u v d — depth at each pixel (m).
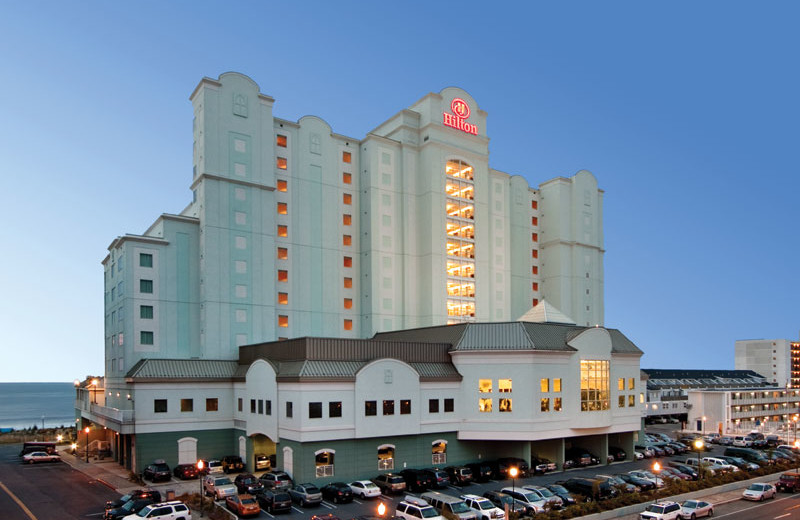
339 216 80.06
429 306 80.38
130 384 58.56
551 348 57.50
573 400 58.72
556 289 100.56
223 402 61.03
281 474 47.50
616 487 47.12
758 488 47.84
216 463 55.81
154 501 40.25
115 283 68.38
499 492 44.03
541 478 54.28
